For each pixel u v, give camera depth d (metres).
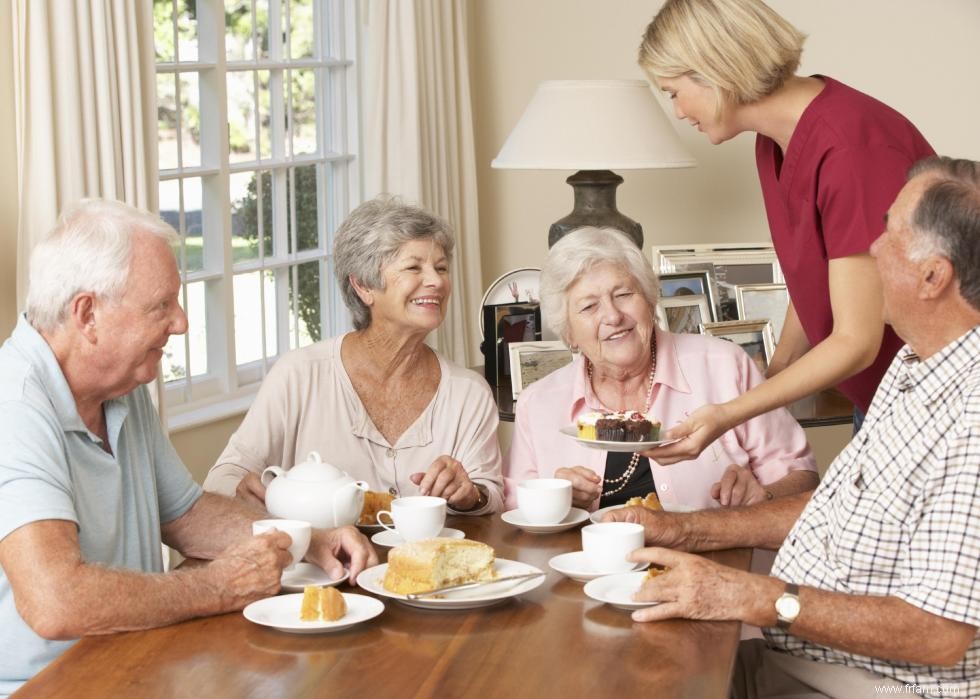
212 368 3.96
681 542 1.92
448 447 2.38
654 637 1.52
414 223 2.31
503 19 4.69
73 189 2.96
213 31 3.83
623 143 3.51
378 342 2.38
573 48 4.62
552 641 1.51
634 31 4.54
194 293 3.87
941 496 1.52
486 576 1.69
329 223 4.52
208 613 1.60
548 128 3.57
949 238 1.52
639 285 2.30
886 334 2.39
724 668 1.42
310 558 1.80
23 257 2.93
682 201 4.51
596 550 1.76
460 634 1.53
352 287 2.36
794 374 2.15
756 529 1.95
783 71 2.24
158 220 1.77
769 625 1.57
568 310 2.31
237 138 4.06
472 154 4.57
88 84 2.97
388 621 1.58
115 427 1.83
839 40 4.18
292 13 4.25
